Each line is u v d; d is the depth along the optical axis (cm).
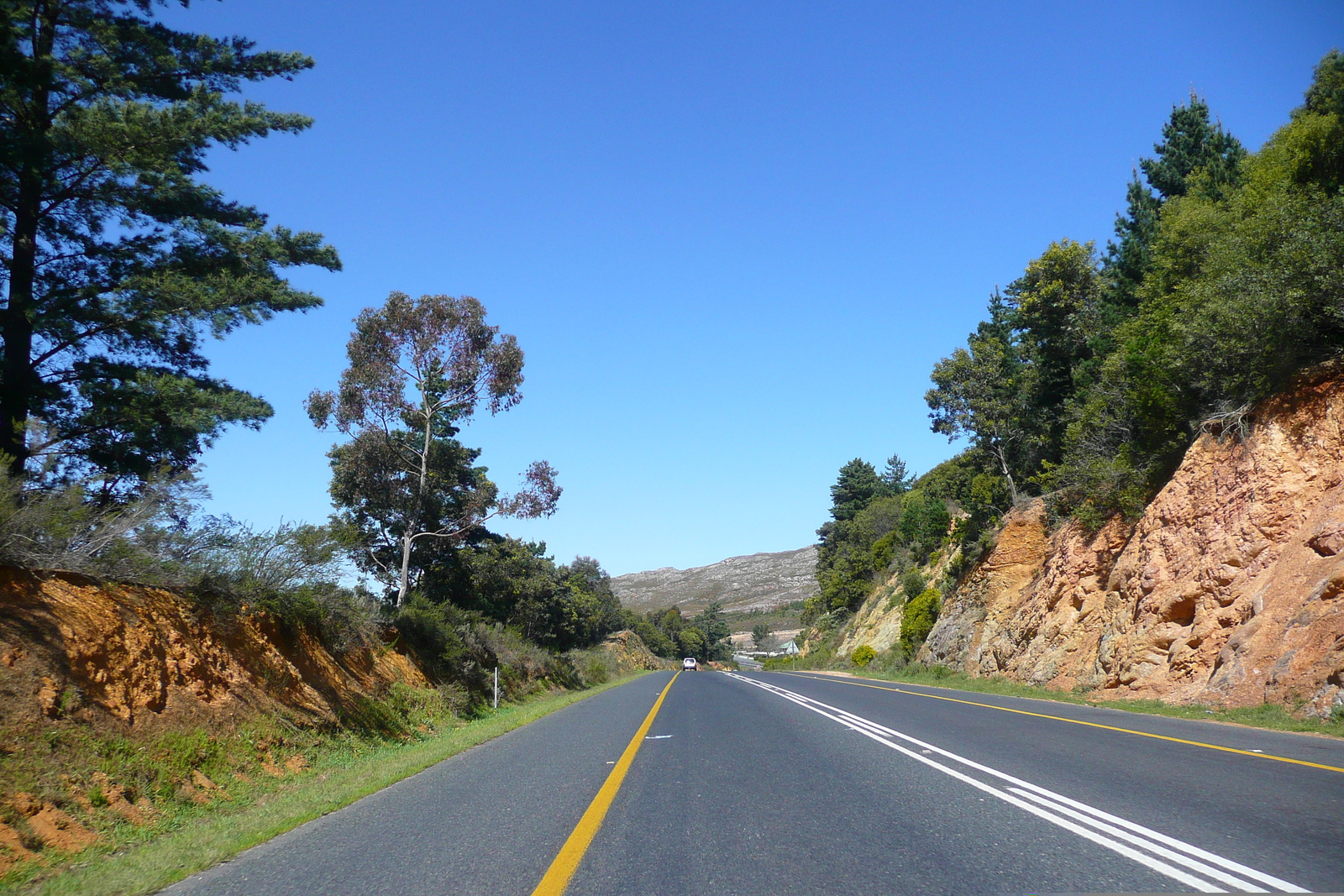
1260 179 2377
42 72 1766
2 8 1739
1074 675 2381
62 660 1007
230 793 1091
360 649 2072
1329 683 1341
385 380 3008
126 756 990
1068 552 2834
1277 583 1659
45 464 1320
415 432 3362
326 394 2994
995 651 3183
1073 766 954
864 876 559
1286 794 760
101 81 1938
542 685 3975
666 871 592
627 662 8638
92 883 645
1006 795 799
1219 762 951
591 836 703
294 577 1633
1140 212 3453
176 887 625
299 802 968
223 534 1437
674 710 1997
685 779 975
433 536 3350
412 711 2073
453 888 571
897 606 5838
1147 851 584
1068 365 3912
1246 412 2036
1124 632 2150
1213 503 1997
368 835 769
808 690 2652
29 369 1811
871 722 1521
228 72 2080
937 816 726
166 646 1219
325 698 1633
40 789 836
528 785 995
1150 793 785
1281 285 1817
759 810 786
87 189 1928
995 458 4441
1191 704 1642
